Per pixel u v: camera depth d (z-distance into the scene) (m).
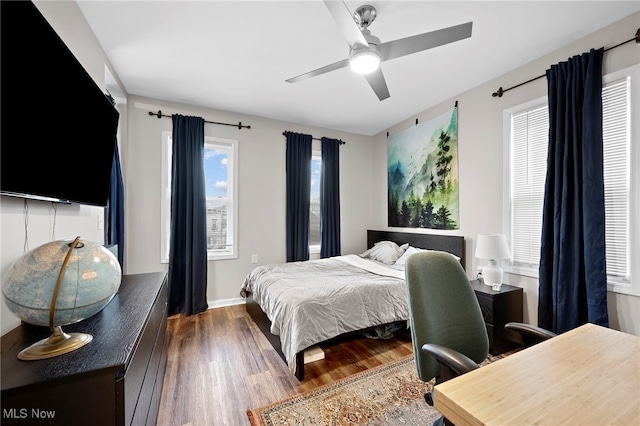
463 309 1.31
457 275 1.36
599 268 1.94
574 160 2.09
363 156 4.77
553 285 2.19
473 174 3.04
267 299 2.41
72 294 0.89
